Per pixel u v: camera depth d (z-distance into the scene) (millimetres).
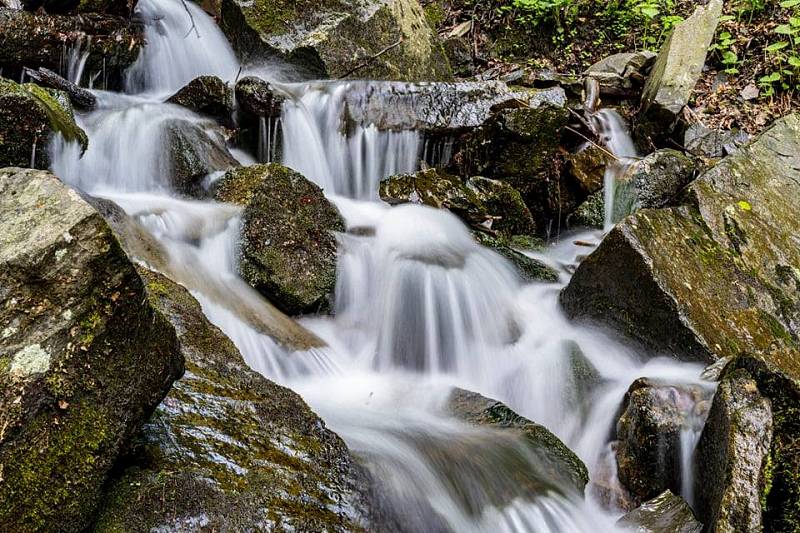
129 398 2051
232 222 4559
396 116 6605
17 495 1775
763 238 4914
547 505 3031
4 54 5969
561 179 6605
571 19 9719
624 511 3490
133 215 4426
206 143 5711
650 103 7340
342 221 5121
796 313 4570
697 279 4434
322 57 7684
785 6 7840
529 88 7027
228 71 8297
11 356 1796
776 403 3236
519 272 5492
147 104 6086
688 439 3443
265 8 7859
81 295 1905
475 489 2973
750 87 7848
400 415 3652
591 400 4164
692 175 6355
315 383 3988
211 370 2805
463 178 6543
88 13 6887
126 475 2158
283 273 4477
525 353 4641
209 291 4098
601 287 4629
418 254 5102
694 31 7711
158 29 7676
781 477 3088
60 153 4707
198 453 2354
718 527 2951
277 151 6258
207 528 2133
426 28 9039
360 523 2459
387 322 4805
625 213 6363
